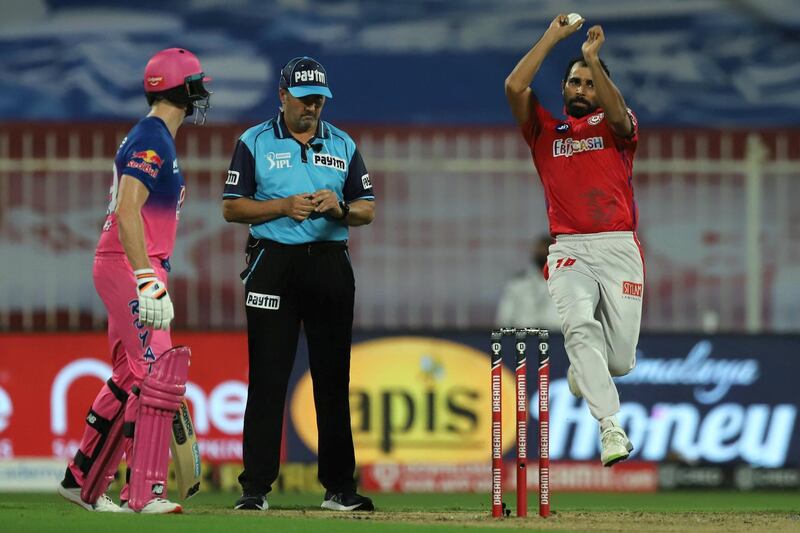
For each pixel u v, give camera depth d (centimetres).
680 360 4084
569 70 2633
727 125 5816
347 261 2677
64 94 5712
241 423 3975
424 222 5016
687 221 5050
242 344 3988
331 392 2680
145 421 2378
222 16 5800
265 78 5781
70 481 2514
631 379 4069
